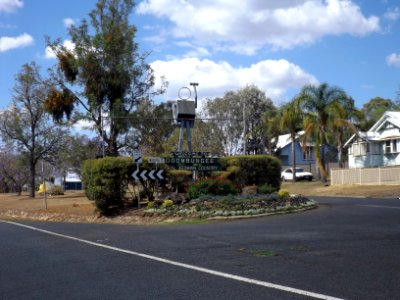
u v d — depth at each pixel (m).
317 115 44.38
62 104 34.75
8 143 41.50
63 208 24.19
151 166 20.64
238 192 21.66
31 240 13.59
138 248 11.25
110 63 33.88
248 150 60.06
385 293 6.79
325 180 44.75
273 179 22.75
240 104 62.62
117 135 34.38
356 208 18.91
